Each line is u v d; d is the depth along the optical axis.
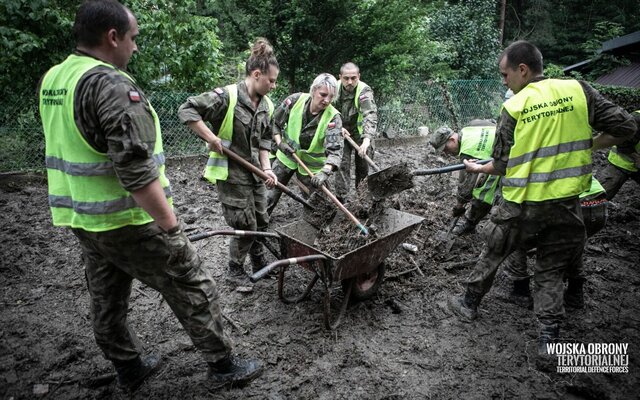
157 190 1.92
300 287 3.83
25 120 6.22
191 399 2.59
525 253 3.58
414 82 9.77
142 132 1.85
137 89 1.93
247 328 3.26
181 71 7.35
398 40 9.10
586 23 23.14
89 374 2.81
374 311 3.53
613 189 4.63
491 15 15.11
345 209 3.68
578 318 3.47
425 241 4.57
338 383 2.75
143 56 6.81
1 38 5.66
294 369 2.85
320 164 4.61
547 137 2.74
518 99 2.80
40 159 6.38
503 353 3.07
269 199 4.88
